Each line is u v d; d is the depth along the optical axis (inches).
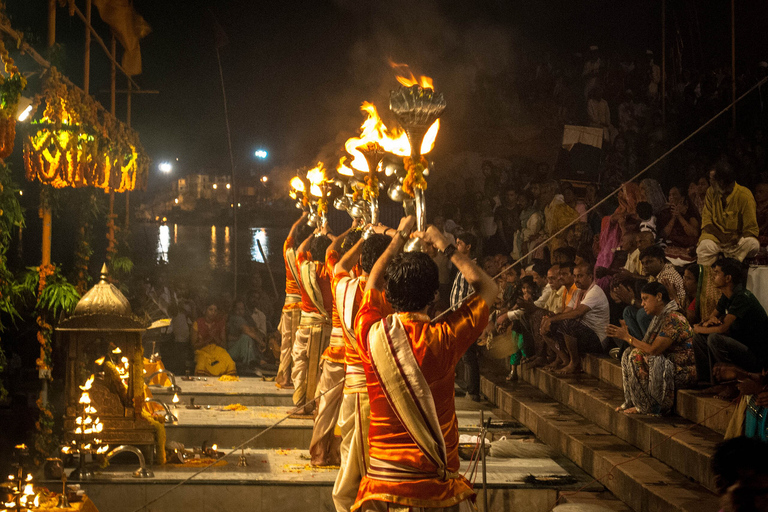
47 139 271.0
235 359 422.9
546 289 345.1
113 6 410.0
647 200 383.9
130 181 383.9
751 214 291.0
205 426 269.4
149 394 272.7
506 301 359.6
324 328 282.7
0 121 199.8
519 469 227.9
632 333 277.9
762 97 447.2
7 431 280.1
